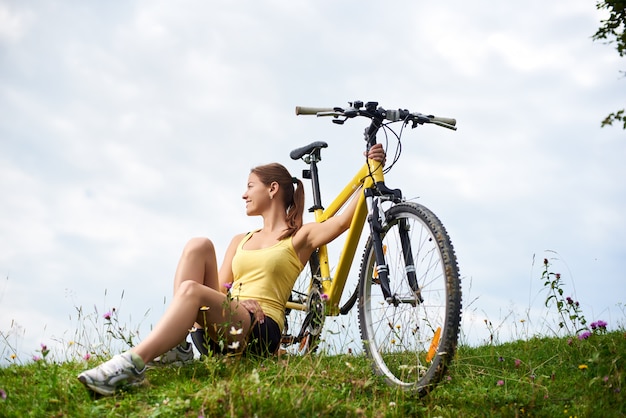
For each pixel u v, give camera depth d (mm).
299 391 3277
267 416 3012
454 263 3336
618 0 4039
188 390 3254
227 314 3746
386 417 3299
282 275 4180
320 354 4031
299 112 4102
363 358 4355
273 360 3973
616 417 3459
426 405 3508
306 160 5055
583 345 4598
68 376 3598
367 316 4031
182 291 3574
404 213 3684
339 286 4391
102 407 3135
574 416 3475
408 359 3891
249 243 4371
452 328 3301
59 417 3074
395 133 4047
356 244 4238
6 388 3424
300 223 4398
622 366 3994
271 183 4406
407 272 3629
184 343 3809
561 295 4742
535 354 4816
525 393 3805
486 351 5066
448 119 4258
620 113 3736
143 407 3135
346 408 3256
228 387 3164
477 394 3736
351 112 4070
